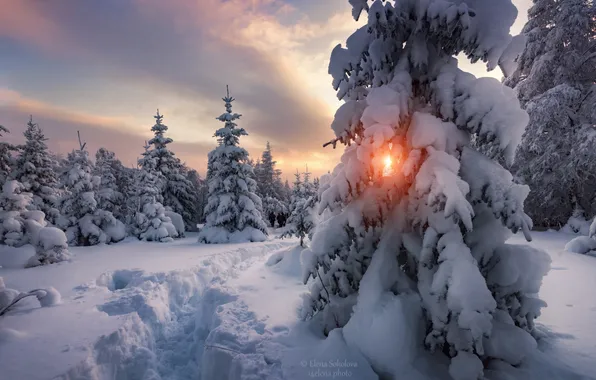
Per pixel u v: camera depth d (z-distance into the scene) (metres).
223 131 22.23
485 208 4.13
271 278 9.12
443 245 3.68
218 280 9.27
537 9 19.50
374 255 4.58
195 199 33.59
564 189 18.19
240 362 4.22
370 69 4.63
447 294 3.46
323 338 4.81
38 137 23.44
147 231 22.58
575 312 5.46
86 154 21.09
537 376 3.47
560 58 18.62
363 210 4.43
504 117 3.68
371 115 4.02
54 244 11.64
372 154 4.05
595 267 8.91
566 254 10.98
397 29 4.33
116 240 21.30
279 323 5.42
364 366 3.89
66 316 6.16
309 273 4.52
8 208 14.14
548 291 6.76
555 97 16.86
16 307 6.57
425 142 3.90
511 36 3.91
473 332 3.26
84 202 19.81
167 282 9.25
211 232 20.70
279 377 3.87
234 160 22.34
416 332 3.91
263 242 19.81
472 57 4.27
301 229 11.24
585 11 17.66
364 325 4.13
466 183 3.57
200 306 7.74
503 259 4.05
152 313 7.21
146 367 5.70
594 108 16.70
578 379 3.39
